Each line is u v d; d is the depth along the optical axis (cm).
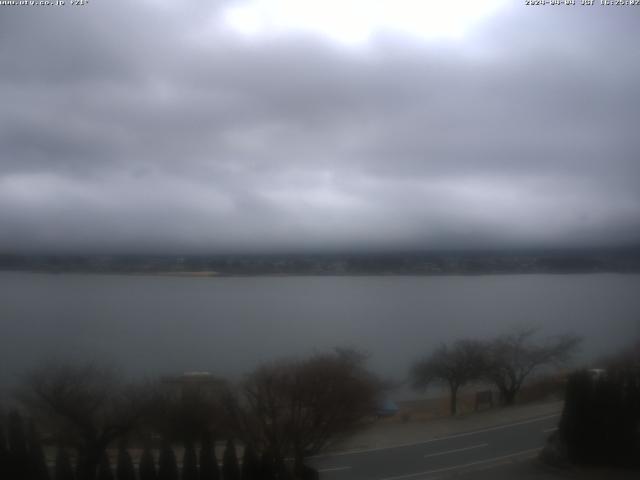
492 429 1789
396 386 2506
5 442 1253
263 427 1483
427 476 1380
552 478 1348
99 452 1402
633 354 2262
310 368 1725
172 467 1257
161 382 1936
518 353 2581
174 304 5319
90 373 1880
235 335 3903
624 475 1366
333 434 1563
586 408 1456
